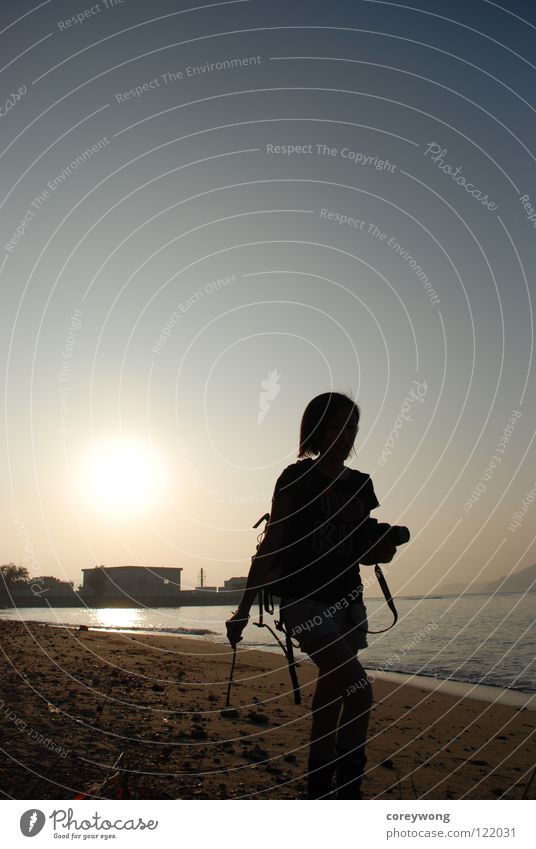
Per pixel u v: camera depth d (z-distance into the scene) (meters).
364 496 3.12
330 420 3.08
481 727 5.91
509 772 4.18
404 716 6.50
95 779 3.22
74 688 5.89
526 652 11.91
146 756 3.76
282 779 3.55
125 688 6.42
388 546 3.05
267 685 8.02
